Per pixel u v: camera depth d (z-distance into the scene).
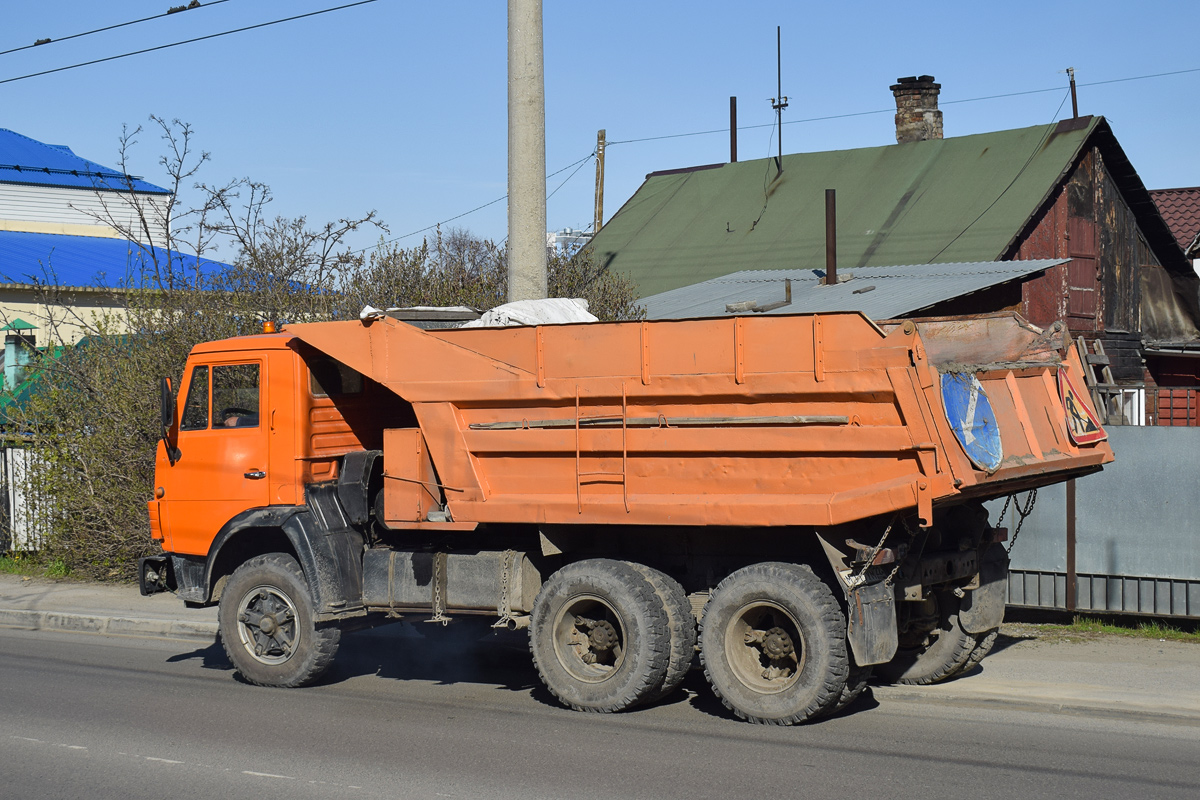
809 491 7.42
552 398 8.16
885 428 7.12
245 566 9.28
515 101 11.76
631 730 7.54
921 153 27.66
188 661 10.44
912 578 7.70
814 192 28.02
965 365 7.29
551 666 8.12
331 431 9.52
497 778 6.45
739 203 29.06
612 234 30.11
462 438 8.48
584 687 8.00
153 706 8.48
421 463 8.66
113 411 14.52
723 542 8.24
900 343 7.04
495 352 8.37
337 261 16.06
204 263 22.56
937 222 24.83
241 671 9.27
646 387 7.82
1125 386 13.12
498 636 11.26
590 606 8.16
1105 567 10.38
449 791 6.21
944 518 8.38
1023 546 10.74
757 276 21.86
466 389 8.45
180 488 9.72
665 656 7.82
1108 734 7.34
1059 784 6.22
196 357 9.77
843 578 7.31
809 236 26.34
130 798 6.19
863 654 7.24
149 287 16.12
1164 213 34.12
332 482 9.37
